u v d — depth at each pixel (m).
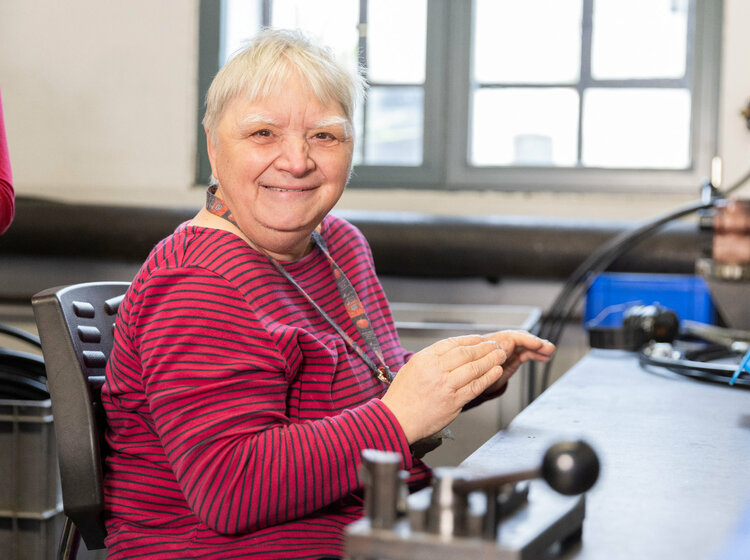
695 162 3.17
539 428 1.05
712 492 0.78
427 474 1.20
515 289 3.22
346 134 1.14
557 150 3.32
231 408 0.96
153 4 3.43
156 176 3.46
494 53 3.35
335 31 3.43
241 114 1.10
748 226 1.67
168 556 1.02
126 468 1.11
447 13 3.35
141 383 1.06
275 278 1.08
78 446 1.08
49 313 1.12
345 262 1.33
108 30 3.46
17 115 3.51
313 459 0.94
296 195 1.11
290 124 1.09
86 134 3.48
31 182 3.52
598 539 0.65
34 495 1.89
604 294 2.64
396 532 0.57
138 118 3.46
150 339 0.98
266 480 0.93
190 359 0.97
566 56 3.29
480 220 2.98
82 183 3.49
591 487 0.55
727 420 1.11
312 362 1.08
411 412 0.98
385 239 2.96
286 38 1.12
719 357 1.65
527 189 3.31
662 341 1.79
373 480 0.58
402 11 3.38
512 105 3.35
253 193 1.11
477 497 0.60
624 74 3.25
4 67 3.51
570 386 1.35
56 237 3.10
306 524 1.04
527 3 3.31
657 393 1.30
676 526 0.68
